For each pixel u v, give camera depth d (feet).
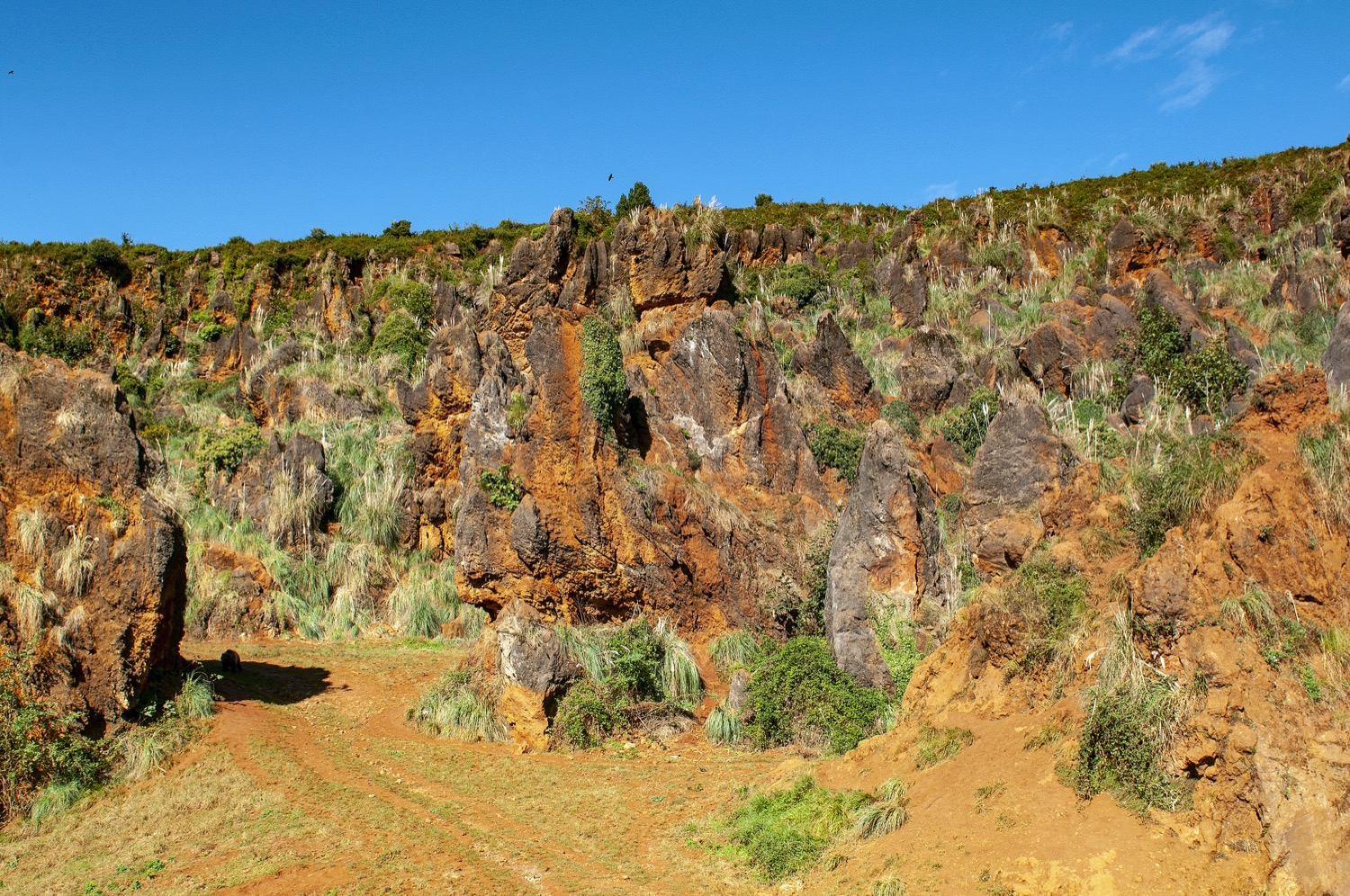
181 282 172.55
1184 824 32.01
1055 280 137.69
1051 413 81.30
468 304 140.87
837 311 126.52
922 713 46.57
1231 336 98.17
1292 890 28.76
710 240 98.63
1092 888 31.17
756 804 47.16
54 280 167.02
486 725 63.62
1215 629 34.37
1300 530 35.60
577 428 71.56
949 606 61.21
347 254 177.58
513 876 42.86
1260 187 148.66
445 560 102.12
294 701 71.72
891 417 89.15
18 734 55.62
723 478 79.41
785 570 73.67
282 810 51.93
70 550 61.26
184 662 72.13
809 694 60.23
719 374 81.71
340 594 97.76
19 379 64.13
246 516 105.40
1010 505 64.59
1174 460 44.24
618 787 53.57
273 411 127.95
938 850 36.27
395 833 48.11
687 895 39.88
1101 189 176.55
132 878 45.60
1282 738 31.04
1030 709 41.63
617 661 65.51
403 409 105.29
